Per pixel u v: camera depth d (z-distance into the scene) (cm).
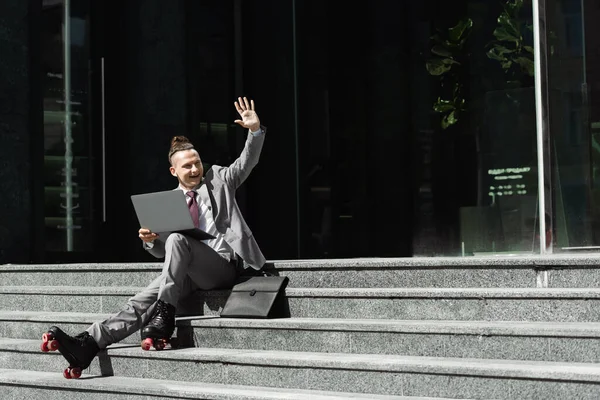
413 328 520
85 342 581
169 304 591
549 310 527
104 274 751
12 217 961
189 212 596
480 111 1008
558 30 727
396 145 1079
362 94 1109
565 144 720
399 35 1076
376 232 1096
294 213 1155
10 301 766
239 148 1165
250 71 1173
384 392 488
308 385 514
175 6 1127
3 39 964
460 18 1025
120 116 1098
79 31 1070
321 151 1139
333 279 638
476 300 548
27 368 641
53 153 1034
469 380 462
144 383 557
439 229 1041
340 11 1124
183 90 1123
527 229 969
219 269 638
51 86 1038
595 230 707
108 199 1085
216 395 509
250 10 1174
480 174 1007
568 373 433
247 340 582
